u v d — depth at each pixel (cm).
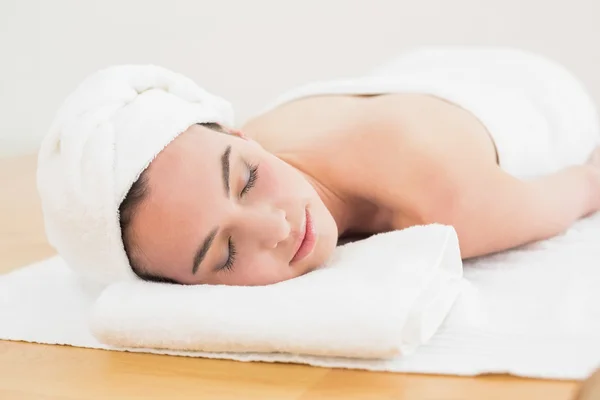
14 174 236
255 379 83
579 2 225
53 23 268
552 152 147
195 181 96
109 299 96
